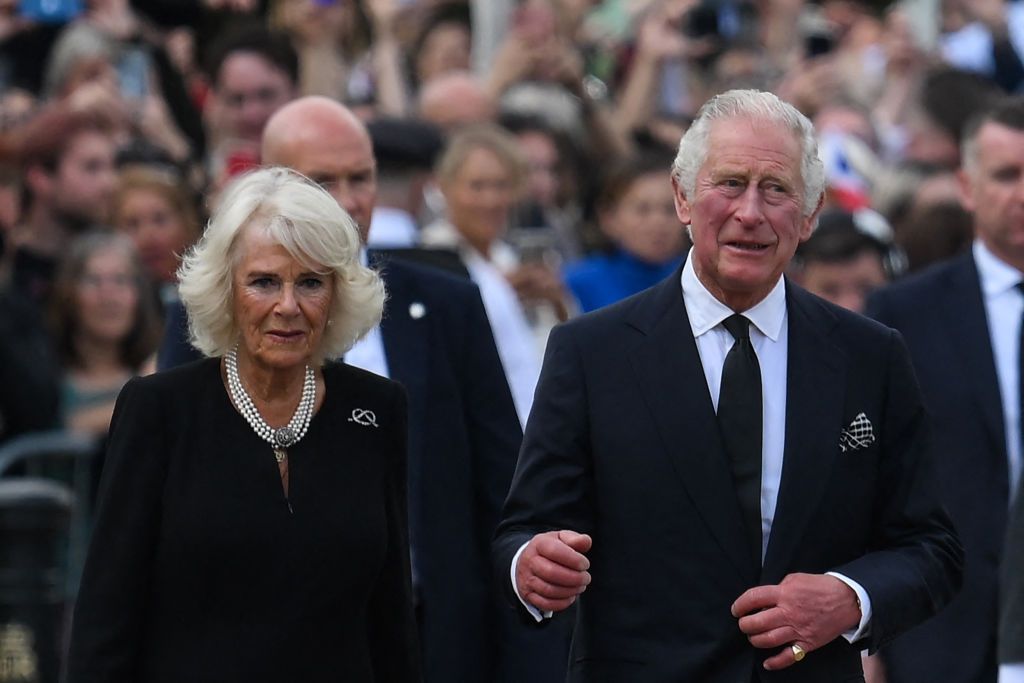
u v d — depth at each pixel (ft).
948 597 58.23
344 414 55.93
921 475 58.39
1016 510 69.62
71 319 97.96
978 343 76.95
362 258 68.59
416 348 67.67
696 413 57.26
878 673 77.46
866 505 57.93
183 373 55.57
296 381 55.67
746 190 56.18
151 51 125.18
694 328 58.39
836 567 57.31
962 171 80.69
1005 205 77.00
